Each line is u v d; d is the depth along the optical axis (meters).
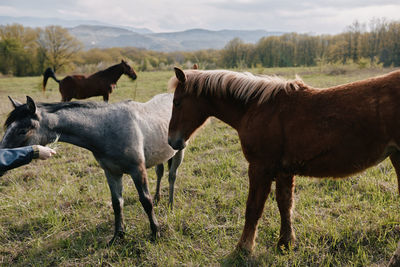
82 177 5.00
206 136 6.68
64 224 3.57
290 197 2.77
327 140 2.21
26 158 2.19
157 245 3.04
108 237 3.33
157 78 22.72
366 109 2.07
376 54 40.94
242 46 44.00
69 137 2.82
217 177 4.50
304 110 2.32
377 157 2.16
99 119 2.91
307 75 19.23
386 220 2.99
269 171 2.56
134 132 3.03
